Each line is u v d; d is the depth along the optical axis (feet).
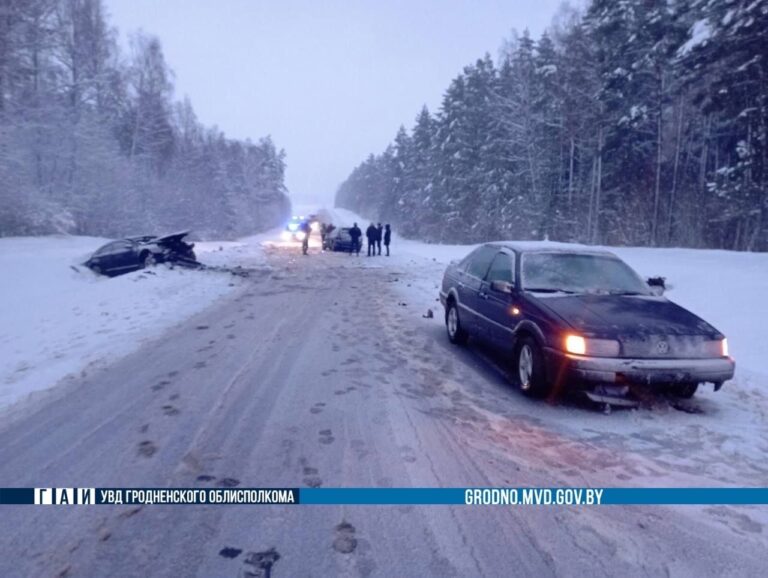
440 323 31.83
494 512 10.80
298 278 55.67
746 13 69.51
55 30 91.50
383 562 9.07
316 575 8.67
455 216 151.74
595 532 10.17
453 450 13.80
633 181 108.27
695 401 18.08
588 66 105.91
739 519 10.76
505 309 20.29
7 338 27.09
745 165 81.35
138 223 117.29
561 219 117.29
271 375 20.33
